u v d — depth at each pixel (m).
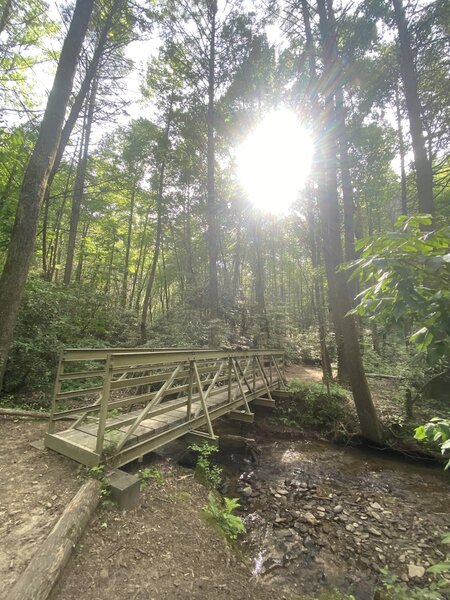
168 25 9.78
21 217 4.46
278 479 4.81
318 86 7.18
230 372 5.54
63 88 4.75
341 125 8.09
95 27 7.47
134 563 2.17
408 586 2.79
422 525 3.77
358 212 14.72
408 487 4.73
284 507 4.06
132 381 3.28
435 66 7.61
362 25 7.04
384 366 8.66
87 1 4.97
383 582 2.81
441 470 5.31
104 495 2.66
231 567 2.56
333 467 5.34
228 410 5.41
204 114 11.40
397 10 7.06
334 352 11.55
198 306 12.20
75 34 4.85
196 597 2.06
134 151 12.93
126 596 1.91
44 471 2.90
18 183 6.43
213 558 2.53
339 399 7.34
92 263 13.80
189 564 2.34
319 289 10.49
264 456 5.61
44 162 4.62
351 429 6.41
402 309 1.17
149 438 3.52
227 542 2.87
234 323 11.36
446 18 6.71
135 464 3.61
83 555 2.10
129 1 7.23
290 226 15.84
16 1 7.84
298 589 2.69
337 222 6.75
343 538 3.48
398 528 3.71
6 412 4.17
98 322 8.67
